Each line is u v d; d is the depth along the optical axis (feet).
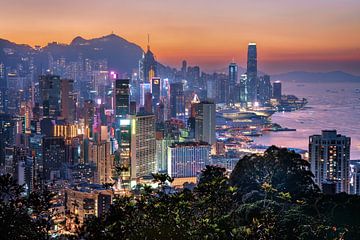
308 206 114.32
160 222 60.39
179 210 62.39
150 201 63.16
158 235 59.21
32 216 66.03
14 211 60.29
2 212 59.67
